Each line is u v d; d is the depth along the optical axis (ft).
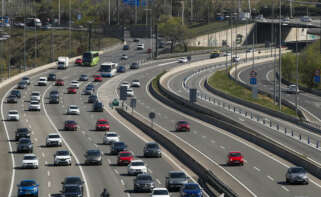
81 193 425.28
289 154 593.42
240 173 522.88
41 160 599.98
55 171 542.16
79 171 541.34
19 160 600.39
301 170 481.46
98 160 570.05
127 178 508.94
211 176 469.98
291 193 443.32
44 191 458.09
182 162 584.81
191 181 492.95
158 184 483.92
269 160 589.73
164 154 629.51
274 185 473.67
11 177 518.37
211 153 629.10
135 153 633.61
